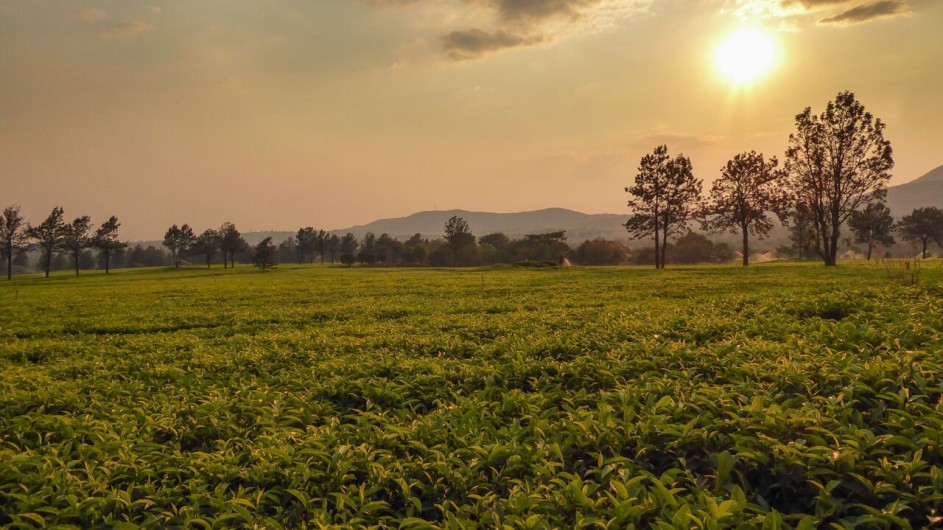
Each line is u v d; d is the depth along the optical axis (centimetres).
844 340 1023
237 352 1503
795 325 1255
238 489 659
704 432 639
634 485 564
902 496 506
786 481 561
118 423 872
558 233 13912
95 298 4059
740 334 1202
